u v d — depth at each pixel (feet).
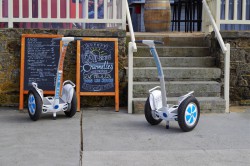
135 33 31.22
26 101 26.63
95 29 26.78
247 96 27.73
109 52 26.32
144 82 26.73
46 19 27.09
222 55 27.25
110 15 28.68
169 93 26.37
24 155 18.72
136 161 18.26
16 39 26.61
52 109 23.72
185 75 27.25
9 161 18.12
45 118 24.25
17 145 19.84
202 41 30.04
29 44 26.32
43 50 26.32
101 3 28.17
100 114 25.27
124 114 25.31
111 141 20.53
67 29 26.66
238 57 27.50
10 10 26.89
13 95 26.73
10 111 25.86
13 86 26.73
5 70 26.66
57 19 27.14
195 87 26.48
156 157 18.69
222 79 27.35
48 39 26.37
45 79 26.27
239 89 27.68
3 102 26.73
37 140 20.49
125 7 27.30
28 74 26.23
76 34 26.61
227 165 18.01
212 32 28.50
